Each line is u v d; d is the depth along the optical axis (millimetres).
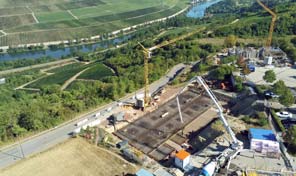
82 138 115438
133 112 134125
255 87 147000
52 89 174125
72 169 100062
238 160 102312
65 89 190500
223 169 97500
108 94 145375
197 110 134250
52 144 112125
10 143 112688
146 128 122000
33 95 173500
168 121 126562
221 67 159875
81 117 129750
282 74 158625
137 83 158875
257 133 109438
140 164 102125
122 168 100438
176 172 97250
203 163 101375
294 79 152625
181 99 143750
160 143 112750
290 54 182000
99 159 104562
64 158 105062
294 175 95625
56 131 120062
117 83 154375
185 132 119562
